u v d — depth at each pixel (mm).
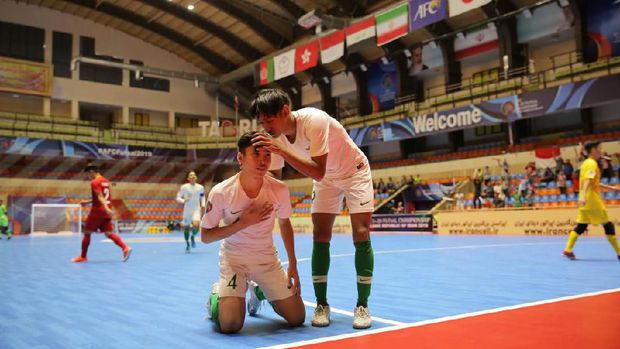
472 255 8109
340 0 24641
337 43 22766
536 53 21469
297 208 27406
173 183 31656
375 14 20984
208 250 10984
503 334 2648
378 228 18953
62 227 24562
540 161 18641
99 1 27203
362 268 3070
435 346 2420
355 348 2426
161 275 6023
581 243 10328
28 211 25750
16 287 4984
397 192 21672
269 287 3023
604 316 3088
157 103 32188
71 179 28062
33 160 27469
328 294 4355
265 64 26844
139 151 27984
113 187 29500
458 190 19344
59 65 29062
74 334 2889
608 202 15789
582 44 19156
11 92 27156
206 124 30844
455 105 22297
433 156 23266
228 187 2930
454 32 21859
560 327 2797
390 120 24781
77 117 29422
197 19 28516
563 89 17406
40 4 28484
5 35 27531
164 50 32781
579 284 4617
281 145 2814
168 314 3512
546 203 17594
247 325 3143
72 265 7391
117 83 30922
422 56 24766
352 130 24156
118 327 3078
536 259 7184
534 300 3791
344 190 3238
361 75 27469
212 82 32500
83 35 29922
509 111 18656
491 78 22594
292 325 3090
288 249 3152
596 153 6836
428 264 6848
